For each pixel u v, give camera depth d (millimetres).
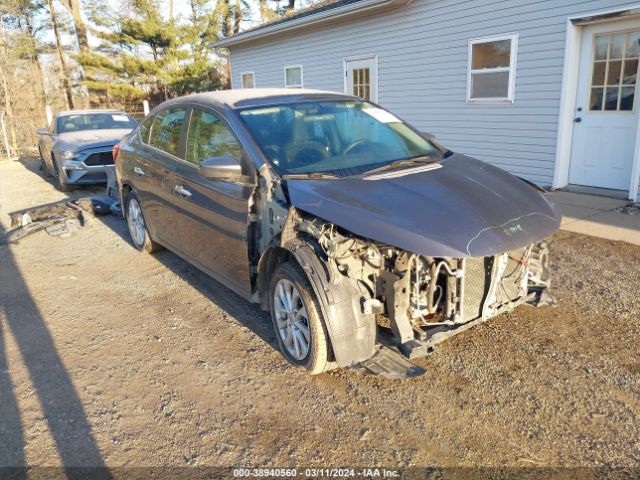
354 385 3348
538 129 8602
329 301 3078
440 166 3828
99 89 29828
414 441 2820
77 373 3631
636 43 7250
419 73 10625
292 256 3469
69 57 31578
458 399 3146
